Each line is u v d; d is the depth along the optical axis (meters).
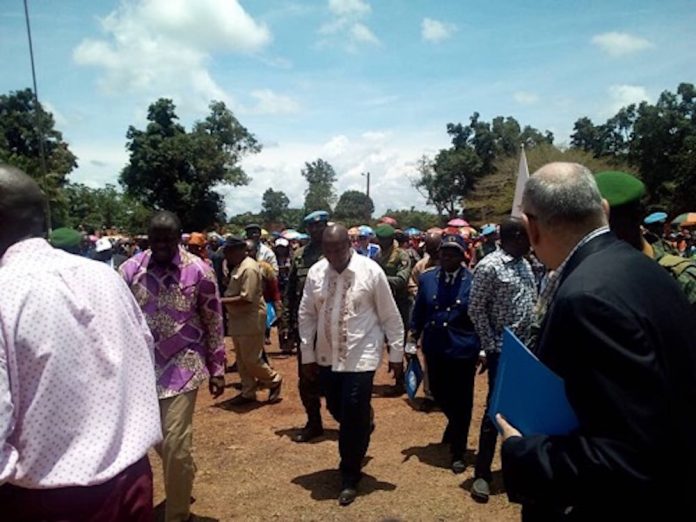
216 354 4.15
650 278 1.66
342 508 4.28
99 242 9.19
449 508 4.26
